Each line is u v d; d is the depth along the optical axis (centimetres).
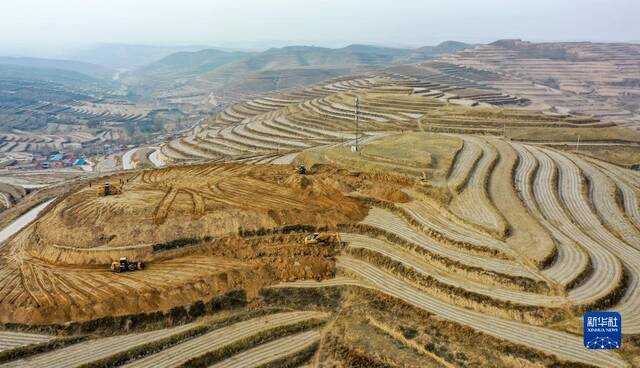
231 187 6259
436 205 5572
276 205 5734
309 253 5100
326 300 4547
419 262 4778
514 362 3562
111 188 6275
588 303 3912
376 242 5209
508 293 4147
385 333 4075
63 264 4956
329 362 3850
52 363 3775
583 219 5572
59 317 4153
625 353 3481
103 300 4278
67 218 5512
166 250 5100
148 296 4331
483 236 4903
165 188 6256
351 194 6103
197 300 4422
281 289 4681
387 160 6669
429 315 4131
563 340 3669
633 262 4622
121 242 5112
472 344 3778
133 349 3912
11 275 4781
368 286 4622
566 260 4491
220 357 3912
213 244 5206
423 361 3703
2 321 4159
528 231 4944
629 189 6862
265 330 4184
